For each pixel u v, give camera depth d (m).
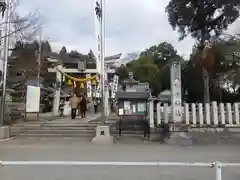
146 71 45.44
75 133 15.44
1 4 14.48
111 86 31.19
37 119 19.88
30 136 15.09
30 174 6.80
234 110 14.15
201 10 20.95
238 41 20.25
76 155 9.53
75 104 20.69
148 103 15.62
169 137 13.02
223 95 30.78
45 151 10.49
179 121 13.36
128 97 15.75
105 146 12.01
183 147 11.79
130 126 14.95
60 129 15.91
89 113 28.08
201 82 30.05
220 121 13.88
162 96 34.25
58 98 26.39
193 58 25.50
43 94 34.12
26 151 10.48
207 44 20.73
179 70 13.59
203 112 13.97
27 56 28.12
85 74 37.78
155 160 8.52
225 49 20.11
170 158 8.92
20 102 27.14
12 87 27.28
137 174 6.84
